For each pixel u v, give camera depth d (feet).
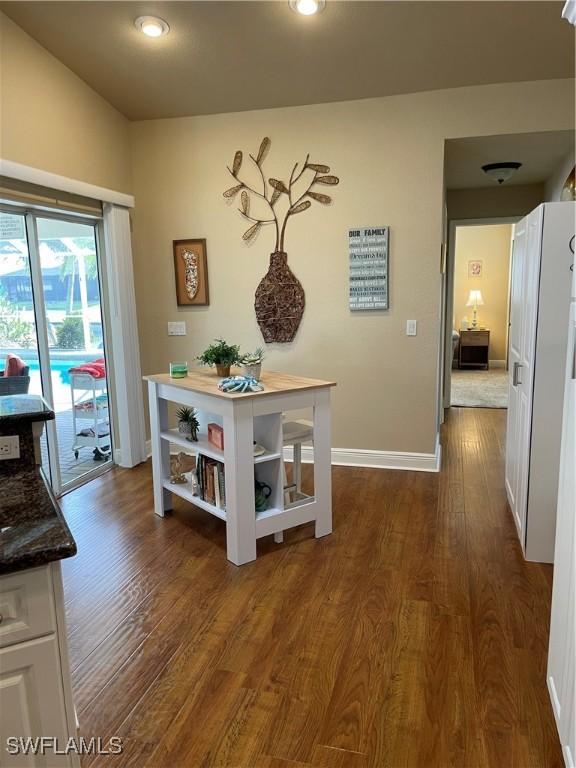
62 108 11.53
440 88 12.31
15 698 3.87
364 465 14.17
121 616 7.72
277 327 14.20
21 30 10.27
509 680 6.33
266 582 8.59
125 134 14.17
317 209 13.52
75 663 6.73
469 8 9.55
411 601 7.99
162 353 15.28
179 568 9.06
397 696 6.11
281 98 12.94
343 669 6.57
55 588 3.92
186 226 14.51
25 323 11.51
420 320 13.26
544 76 11.71
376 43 10.69
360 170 13.11
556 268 8.39
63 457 12.79
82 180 12.29
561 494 5.66
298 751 5.41
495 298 32.58
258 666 6.64
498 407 21.71
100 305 13.91
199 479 10.37
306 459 14.74
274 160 13.64
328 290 13.76
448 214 19.15
